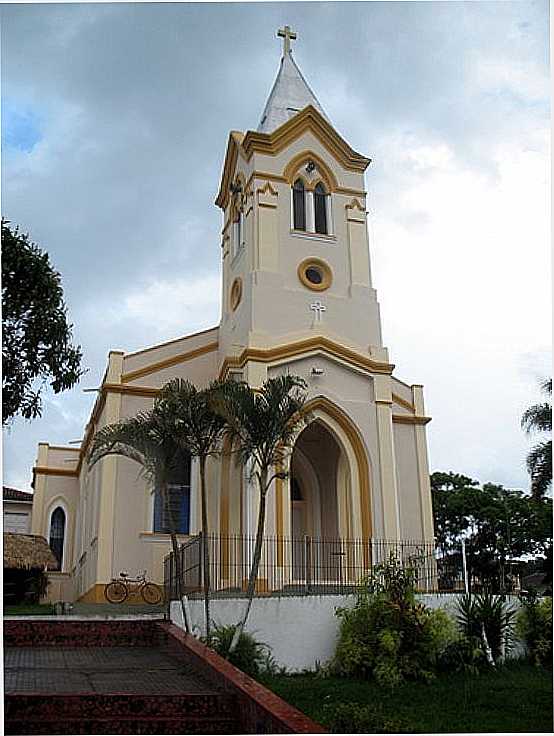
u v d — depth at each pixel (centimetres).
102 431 1697
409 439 2638
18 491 4000
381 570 1675
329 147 2745
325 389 2333
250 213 2578
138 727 905
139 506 2384
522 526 4034
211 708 950
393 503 2283
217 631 1504
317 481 2558
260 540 1591
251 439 1598
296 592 1786
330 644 1633
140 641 1462
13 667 1155
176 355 2623
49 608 2238
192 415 1608
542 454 2252
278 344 2362
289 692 1345
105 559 2297
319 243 2598
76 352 1368
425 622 1546
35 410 1326
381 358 2466
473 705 1252
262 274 2456
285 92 2897
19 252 1306
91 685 1012
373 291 2595
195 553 2006
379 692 1355
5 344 1302
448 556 2369
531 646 1712
